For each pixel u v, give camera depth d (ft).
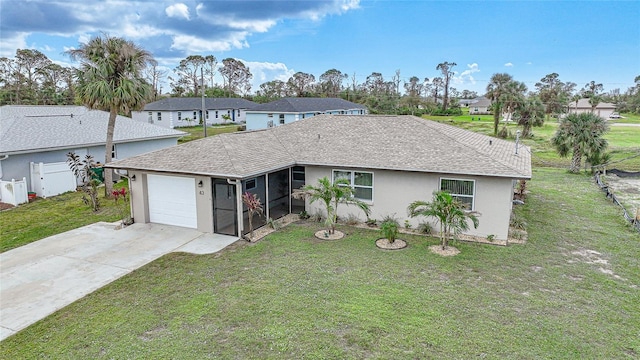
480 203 42.83
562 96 266.16
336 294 29.63
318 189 44.34
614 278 32.71
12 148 61.82
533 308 27.50
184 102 187.73
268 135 60.18
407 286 30.99
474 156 44.27
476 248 39.93
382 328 24.80
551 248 39.86
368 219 47.98
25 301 29.78
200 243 42.16
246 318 26.30
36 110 86.02
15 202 59.36
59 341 24.30
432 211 38.60
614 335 24.16
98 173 74.49
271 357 22.00
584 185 73.72
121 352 22.84
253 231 45.78
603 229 46.16
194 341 23.71
